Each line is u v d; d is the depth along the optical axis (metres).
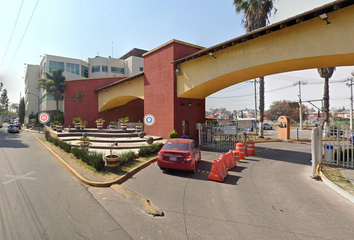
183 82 15.25
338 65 10.59
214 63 13.08
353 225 4.11
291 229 3.95
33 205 4.93
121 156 9.26
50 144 16.06
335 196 5.77
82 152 9.55
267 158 11.66
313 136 7.77
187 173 8.20
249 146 12.62
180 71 15.30
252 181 7.20
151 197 5.61
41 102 44.06
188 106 16.67
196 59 14.25
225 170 7.91
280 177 7.73
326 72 21.25
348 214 4.61
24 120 60.06
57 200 5.27
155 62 17.41
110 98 24.44
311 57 9.04
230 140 16.27
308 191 6.19
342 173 7.84
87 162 8.80
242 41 11.20
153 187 6.45
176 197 5.62
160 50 16.88
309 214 4.61
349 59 9.22
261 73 12.45
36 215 4.42
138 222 4.18
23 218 4.28
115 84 22.80
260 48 10.75
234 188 6.43
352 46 8.00
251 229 3.94
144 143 14.86
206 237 3.65
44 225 4.00
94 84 26.91
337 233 3.80
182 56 15.95
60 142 13.33
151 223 4.15
